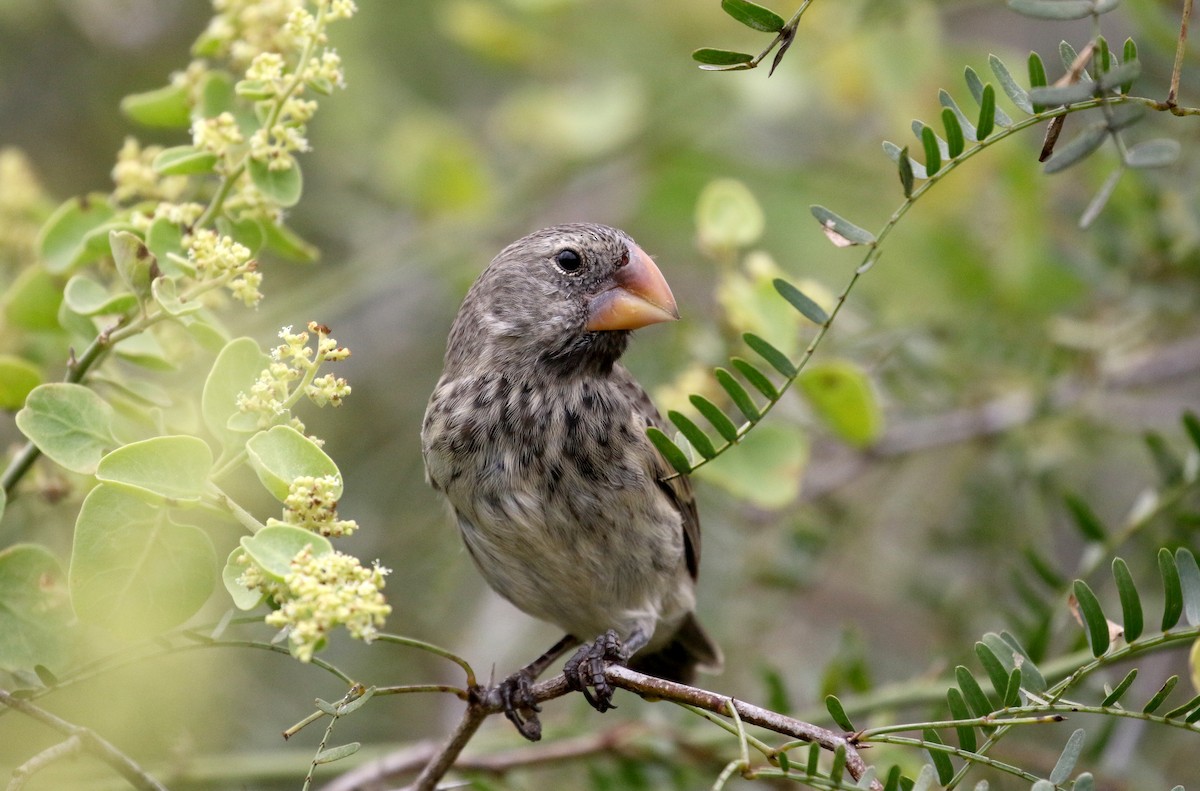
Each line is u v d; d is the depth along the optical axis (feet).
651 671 30.27
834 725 27.07
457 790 27.17
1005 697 16.65
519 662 35.55
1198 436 24.90
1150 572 27.20
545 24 40.57
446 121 40.68
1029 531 31.83
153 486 16.79
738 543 32.71
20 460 21.09
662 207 39.73
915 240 35.35
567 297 25.68
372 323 41.06
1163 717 15.97
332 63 20.75
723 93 38.34
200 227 20.76
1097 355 32.96
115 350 21.45
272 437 17.01
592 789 29.25
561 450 25.04
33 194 26.96
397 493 37.55
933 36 34.76
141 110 22.77
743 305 27.27
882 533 34.91
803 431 30.42
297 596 15.46
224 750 31.09
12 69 41.14
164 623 17.88
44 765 17.76
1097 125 15.69
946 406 33.22
